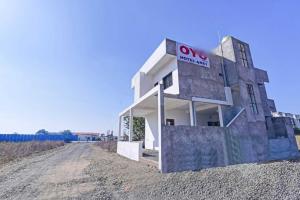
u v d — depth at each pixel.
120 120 20.91
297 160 13.34
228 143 11.78
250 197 5.35
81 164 14.05
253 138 13.90
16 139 46.09
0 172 11.67
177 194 6.32
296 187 5.29
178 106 15.62
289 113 43.12
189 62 14.00
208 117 18.73
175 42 13.88
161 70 16.55
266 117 17.52
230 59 15.96
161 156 9.20
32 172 11.37
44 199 6.43
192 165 9.91
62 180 9.06
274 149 15.02
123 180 8.54
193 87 13.46
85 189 7.48
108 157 17.25
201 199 5.79
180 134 10.07
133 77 21.33
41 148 29.28
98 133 93.50
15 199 6.58
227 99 14.92
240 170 7.14
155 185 7.29
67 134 66.62
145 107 16.59
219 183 6.47
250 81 16.06
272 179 5.95
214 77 14.98
